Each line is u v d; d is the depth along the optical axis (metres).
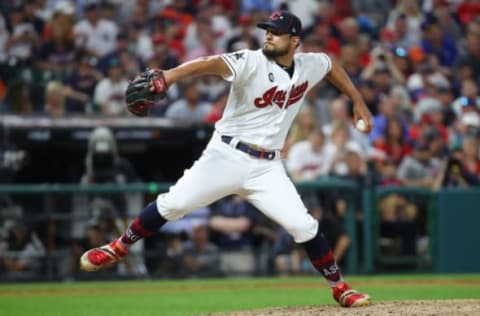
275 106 22.77
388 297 34.59
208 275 44.59
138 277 44.03
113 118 46.19
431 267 46.81
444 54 63.31
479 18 66.12
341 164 48.28
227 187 23.14
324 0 63.66
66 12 55.25
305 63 23.45
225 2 61.91
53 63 54.38
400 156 52.31
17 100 48.81
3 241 42.91
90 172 44.31
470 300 24.42
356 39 60.69
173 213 23.47
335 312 22.39
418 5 65.31
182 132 46.44
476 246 46.97
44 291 38.94
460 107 57.00
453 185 48.97
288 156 49.19
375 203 46.00
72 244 43.44
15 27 55.88
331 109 53.34
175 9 60.00
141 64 55.09
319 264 23.83
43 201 43.16
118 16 58.66
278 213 23.12
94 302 34.28
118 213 43.25
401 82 57.75
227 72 22.03
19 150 46.25
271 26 22.34
